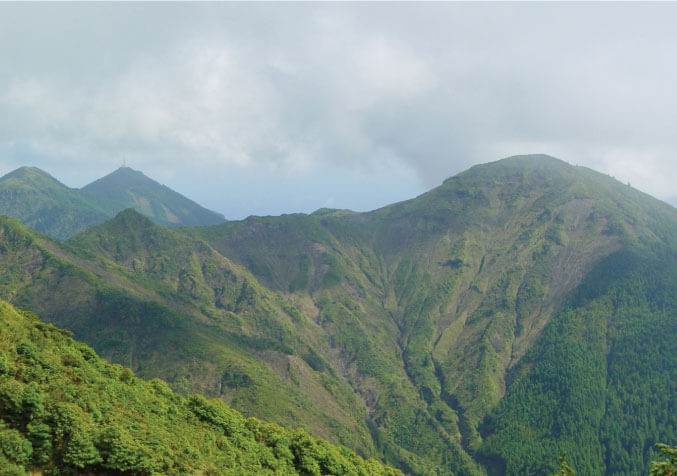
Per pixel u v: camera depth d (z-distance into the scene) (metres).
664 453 43.53
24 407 46.69
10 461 42.09
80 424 48.22
